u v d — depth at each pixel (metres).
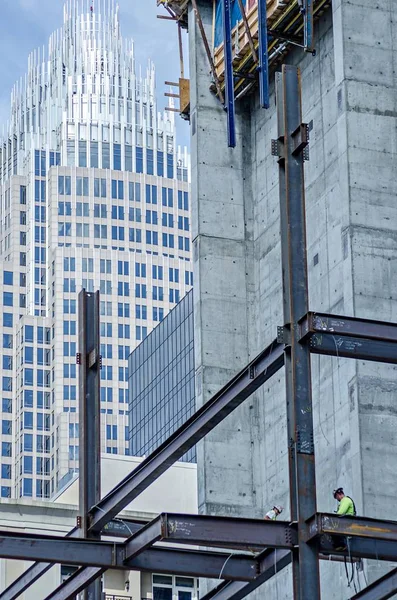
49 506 84.50
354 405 63.41
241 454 74.38
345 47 67.88
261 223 77.00
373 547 42.25
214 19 79.69
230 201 77.56
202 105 78.50
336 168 70.69
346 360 67.00
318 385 69.00
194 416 48.28
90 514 51.94
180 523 41.75
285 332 43.62
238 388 46.56
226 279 76.50
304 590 41.09
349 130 66.94
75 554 44.12
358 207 66.06
